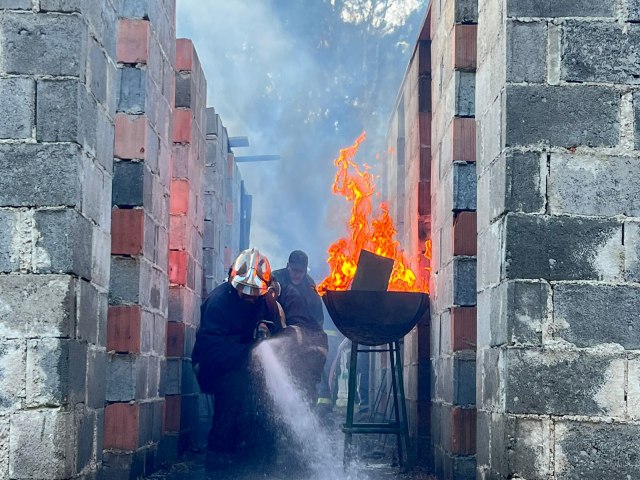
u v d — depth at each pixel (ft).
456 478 12.84
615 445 8.41
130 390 13.23
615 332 8.52
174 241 17.51
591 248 8.62
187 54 17.98
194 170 18.69
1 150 8.80
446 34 14.43
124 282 13.41
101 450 9.92
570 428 8.44
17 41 8.91
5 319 8.61
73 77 8.90
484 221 9.69
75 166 8.81
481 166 9.91
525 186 8.69
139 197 13.57
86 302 9.24
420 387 16.03
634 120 8.74
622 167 8.70
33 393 8.53
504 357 8.60
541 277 8.59
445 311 14.01
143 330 13.73
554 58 8.81
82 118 9.04
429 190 16.96
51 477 8.46
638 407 8.44
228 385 14.55
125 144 13.69
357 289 14.56
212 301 15.11
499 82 9.07
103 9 9.83
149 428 14.37
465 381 13.03
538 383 8.48
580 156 8.72
